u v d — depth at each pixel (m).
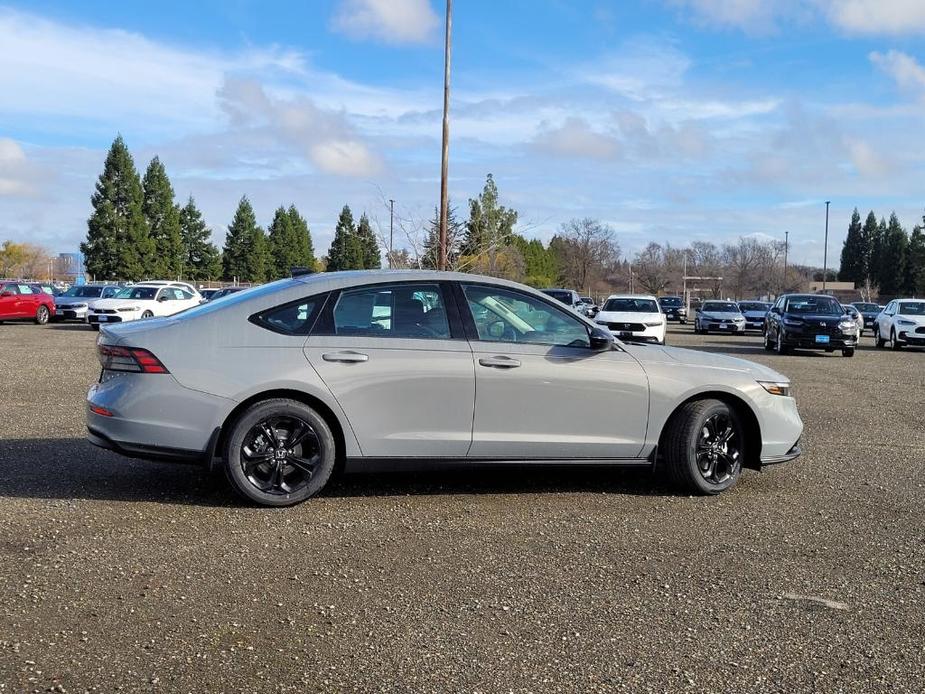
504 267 31.58
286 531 5.08
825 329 21.45
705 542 5.06
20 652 3.38
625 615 3.91
